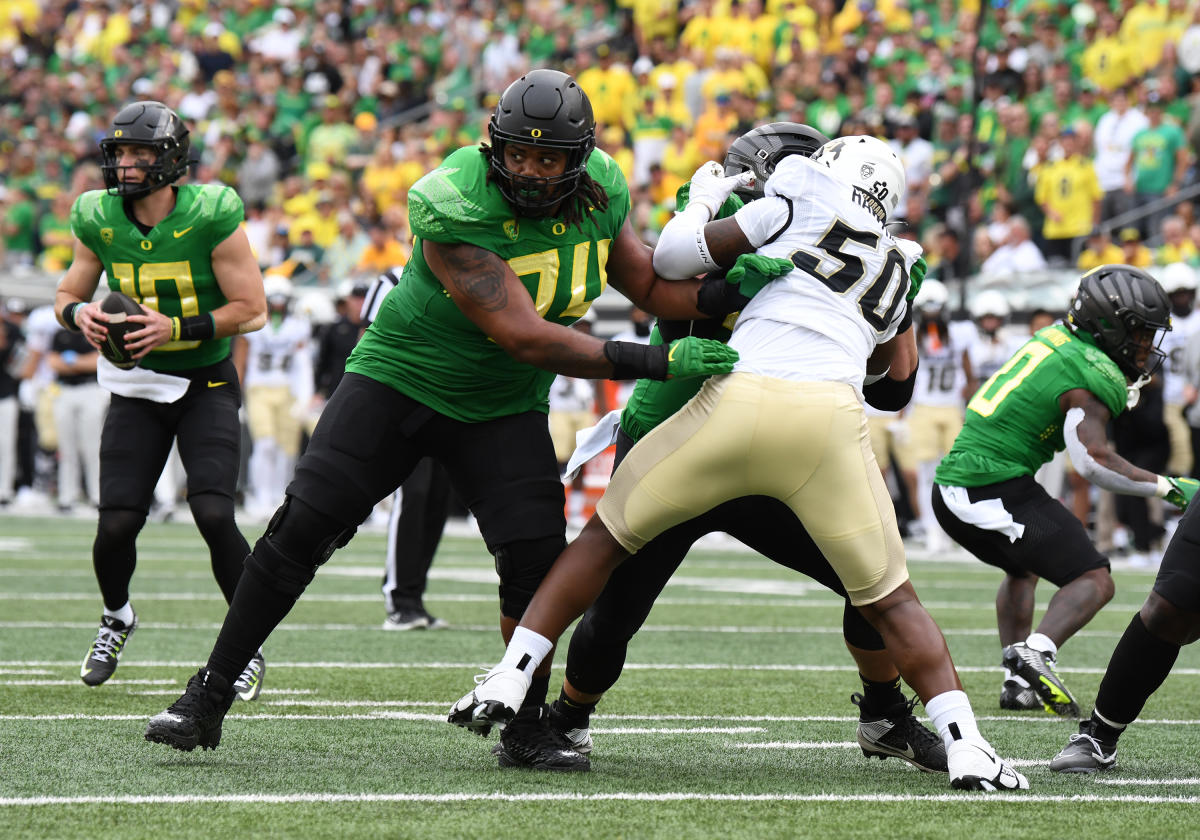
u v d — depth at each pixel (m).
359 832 12.02
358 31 80.31
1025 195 52.38
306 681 20.92
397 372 14.77
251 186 69.69
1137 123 50.34
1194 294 42.34
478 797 13.50
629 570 14.98
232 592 19.34
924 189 53.53
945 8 59.94
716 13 62.88
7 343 56.78
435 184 13.98
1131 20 53.62
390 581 27.55
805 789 14.21
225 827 12.16
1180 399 42.97
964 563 42.84
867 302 14.39
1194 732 18.05
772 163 15.40
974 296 49.88
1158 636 14.90
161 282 19.45
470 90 73.06
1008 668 19.86
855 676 22.25
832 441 13.97
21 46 91.25
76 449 55.19
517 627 14.35
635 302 14.93
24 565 37.56
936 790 14.24
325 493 14.69
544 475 14.94
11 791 13.45
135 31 87.94
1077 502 45.19
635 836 12.03
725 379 14.07
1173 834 12.41
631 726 17.84
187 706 14.71
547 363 14.02
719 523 15.10
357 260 59.47
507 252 14.13
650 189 58.00
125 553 19.52
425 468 27.28
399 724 17.59
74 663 22.31
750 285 14.38
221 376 19.89
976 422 20.83
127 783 13.90
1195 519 14.78
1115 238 49.94
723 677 21.97
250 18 83.44
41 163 74.88
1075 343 20.22
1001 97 54.31
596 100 63.25
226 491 19.25
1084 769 15.34
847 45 59.28
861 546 14.16
